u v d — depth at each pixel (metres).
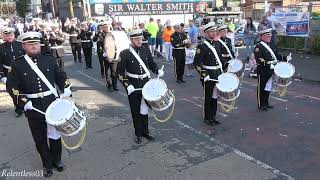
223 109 8.36
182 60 12.00
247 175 5.62
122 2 35.69
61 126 5.19
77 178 5.82
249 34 15.91
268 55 8.37
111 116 8.84
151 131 7.67
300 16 16.06
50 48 12.71
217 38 7.95
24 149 7.14
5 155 6.89
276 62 8.43
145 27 18.73
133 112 6.98
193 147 6.76
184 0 37.62
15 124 8.66
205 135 7.32
